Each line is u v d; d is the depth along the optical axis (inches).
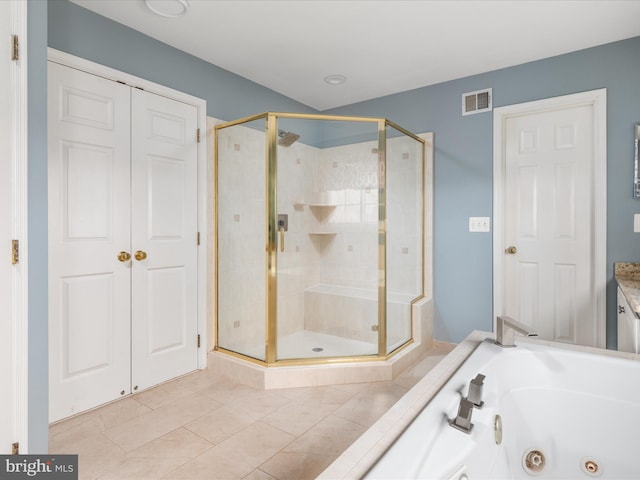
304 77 122.3
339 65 113.4
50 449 69.4
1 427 54.7
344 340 109.7
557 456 59.8
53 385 78.1
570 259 106.4
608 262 98.6
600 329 99.2
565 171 107.1
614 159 97.7
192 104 105.5
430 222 127.1
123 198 89.4
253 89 125.8
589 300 103.5
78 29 81.2
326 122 109.0
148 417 81.3
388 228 108.3
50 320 77.3
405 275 118.3
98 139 84.4
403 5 83.1
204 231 108.6
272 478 61.9
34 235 58.2
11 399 55.6
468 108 120.8
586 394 59.7
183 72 103.5
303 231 108.1
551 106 106.8
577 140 105.3
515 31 93.6
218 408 85.4
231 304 108.2
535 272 112.0
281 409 85.0
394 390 94.8
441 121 126.3
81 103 81.4
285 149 102.7
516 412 62.1
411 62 111.3
